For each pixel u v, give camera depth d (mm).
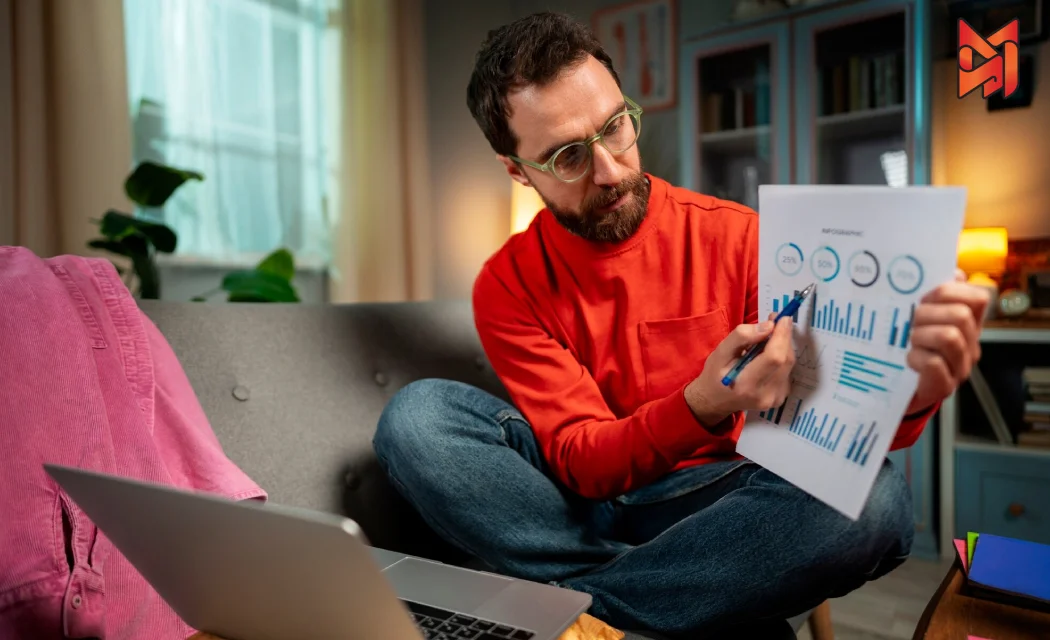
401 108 3018
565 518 907
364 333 1234
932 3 2254
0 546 626
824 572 685
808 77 2445
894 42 2289
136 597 713
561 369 963
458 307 1438
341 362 1170
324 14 2729
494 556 913
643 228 981
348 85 2783
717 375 674
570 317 1012
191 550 495
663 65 2998
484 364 1399
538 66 872
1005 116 2307
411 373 1255
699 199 1035
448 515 911
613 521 1007
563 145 877
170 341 976
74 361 736
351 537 379
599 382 1004
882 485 673
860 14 2322
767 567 705
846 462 538
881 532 663
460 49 3359
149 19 2150
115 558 706
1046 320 2129
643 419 796
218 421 964
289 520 398
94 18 1910
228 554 472
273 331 1114
